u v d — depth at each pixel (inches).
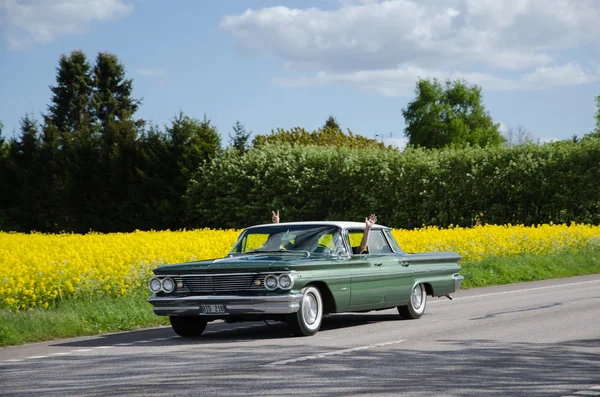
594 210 1603.1
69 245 900.0
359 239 515.8
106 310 545.6
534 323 489.1
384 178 1771.7
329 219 1847.9
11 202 2610.7
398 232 1166.3
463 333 451.2
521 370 328.2
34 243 1037.8
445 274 576.4
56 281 622.8
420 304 549.0
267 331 487.5
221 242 923.4
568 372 322.3
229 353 390.0
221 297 438.9
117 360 375.9
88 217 2373.3
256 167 1993.1
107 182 2368.4
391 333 459.8
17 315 518.6
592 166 1603.1
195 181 2110.0
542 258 1031.6
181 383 309.7
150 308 576.7
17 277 602.9
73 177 2405.3
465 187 1686.8
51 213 2443.4
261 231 502.3
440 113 4313.5
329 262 463.2
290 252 478.9
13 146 2625.5
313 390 291.7
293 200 1927.9
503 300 653.9
